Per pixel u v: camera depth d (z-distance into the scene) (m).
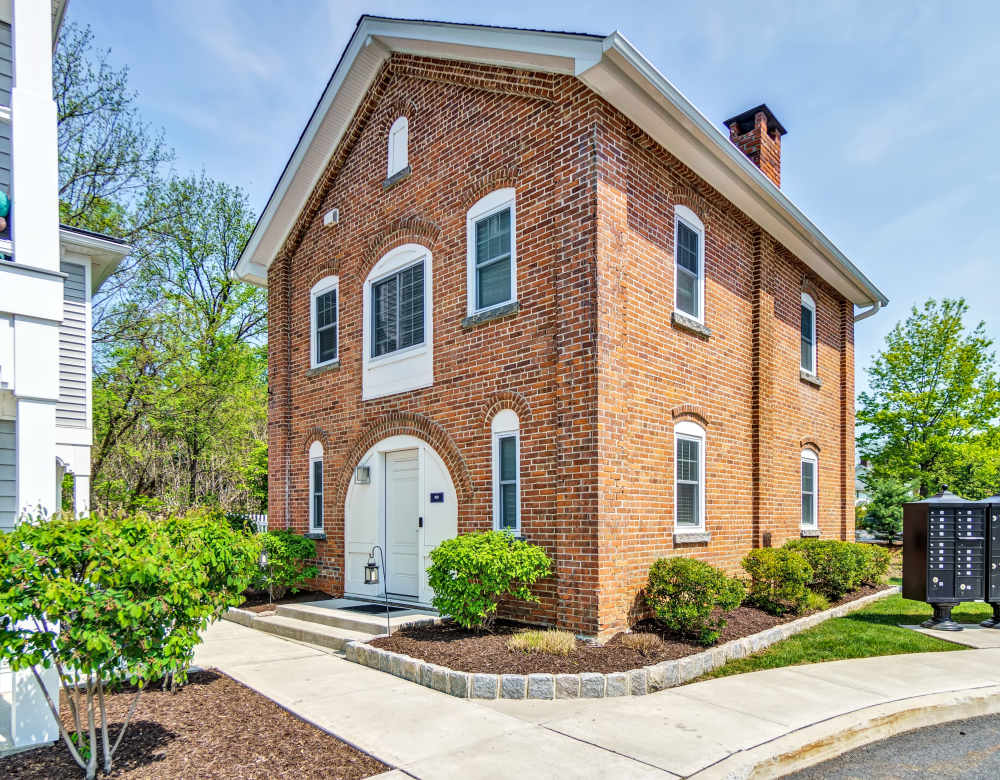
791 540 11.66
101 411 19.44
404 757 4.68
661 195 9.29
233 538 6.20
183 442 21.16
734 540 10.49
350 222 12.07
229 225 26.70
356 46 10.95
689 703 5.94
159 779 4.25
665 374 9.09
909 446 22.41
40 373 5.17
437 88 10.34
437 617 8.90
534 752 4.77
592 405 7.58
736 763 4.54
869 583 13.12
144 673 4.11
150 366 20.27
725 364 10.62
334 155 12.46
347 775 4.35
